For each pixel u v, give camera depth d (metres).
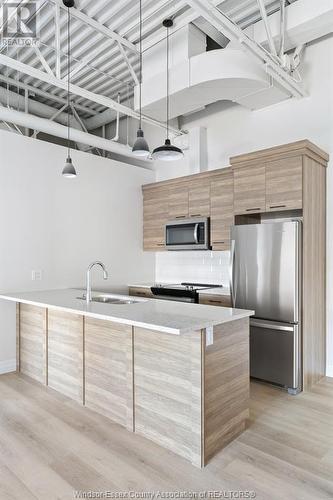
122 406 2.51
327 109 3.61
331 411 2.76
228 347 2.29
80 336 2.88
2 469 2.01
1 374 3.61
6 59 2.90
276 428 2.47
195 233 4.30
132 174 5.18
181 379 2.13
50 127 3.96
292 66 3.47
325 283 3.61
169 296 4.39
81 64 3.97
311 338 3.33
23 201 3.89
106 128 5.95
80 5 3.04
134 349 2.41
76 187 4.44
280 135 3.97
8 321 3.72
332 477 1.93
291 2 3.20
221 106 4.58
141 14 3.16
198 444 2.03
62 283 4.25
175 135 4.97
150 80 3.72
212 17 2.46
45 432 2.42
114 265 4.88
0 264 3.68
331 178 3.57
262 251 3.35
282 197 3.28
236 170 3.66
